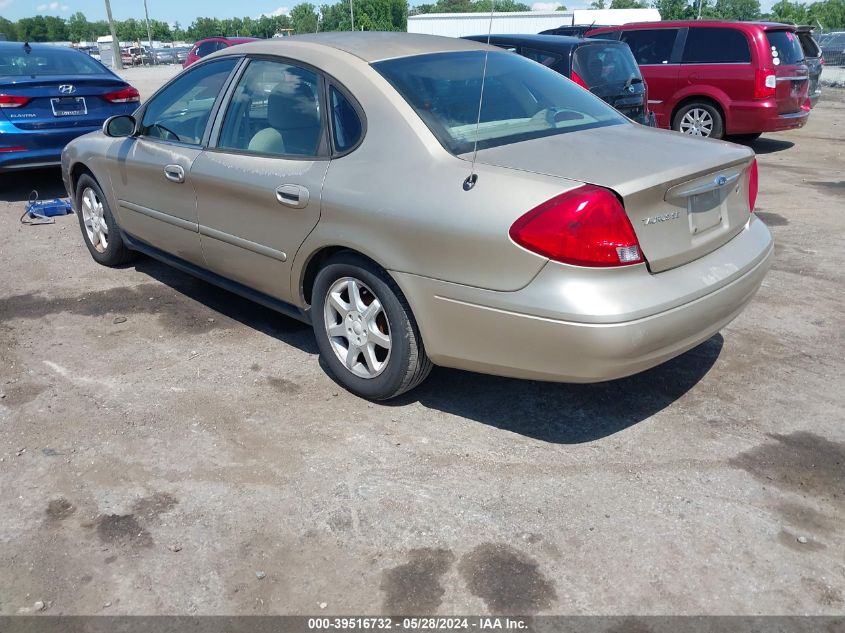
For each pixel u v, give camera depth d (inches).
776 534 106.7
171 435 133.9
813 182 342.0
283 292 153.6
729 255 129.7
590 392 146.8
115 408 143.3
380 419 138.1
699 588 97.1
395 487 118.5
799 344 167.5
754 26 400.8
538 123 136.9
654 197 112.0
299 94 145.9
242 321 184.1
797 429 133.1
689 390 147.3
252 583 99.4
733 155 126.1
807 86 429.1
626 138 133.0
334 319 145.7
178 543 106.8
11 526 110.8
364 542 106.3
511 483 119.0
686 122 433.1
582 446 128.8
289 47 153.2
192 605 96.0
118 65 1392.7
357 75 137.1
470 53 153.1
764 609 93.8
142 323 183.0
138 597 97.3
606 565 101.3
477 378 153.2
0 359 164.4
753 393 145.8
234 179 153.8
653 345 112.8
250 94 157.5
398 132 128.4
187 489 118.8
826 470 121.3
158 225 186.7
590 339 108.7
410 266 123.2
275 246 149.2
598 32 456.4
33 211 283.7
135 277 216.2
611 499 114.7
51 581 100.2
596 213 106.8
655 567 100.8
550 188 110.0
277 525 110.2
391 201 124.1
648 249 113.0
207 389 150.1
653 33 434.6
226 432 134.6
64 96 303.7
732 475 120.2
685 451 126.9
